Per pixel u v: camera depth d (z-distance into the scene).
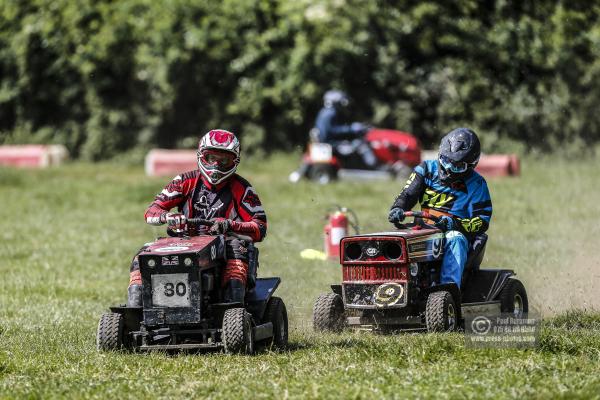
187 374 22.33
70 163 92.00
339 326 28.75
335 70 91.38
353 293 28.30
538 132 93.19
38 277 40.22
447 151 29.38
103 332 24.77
